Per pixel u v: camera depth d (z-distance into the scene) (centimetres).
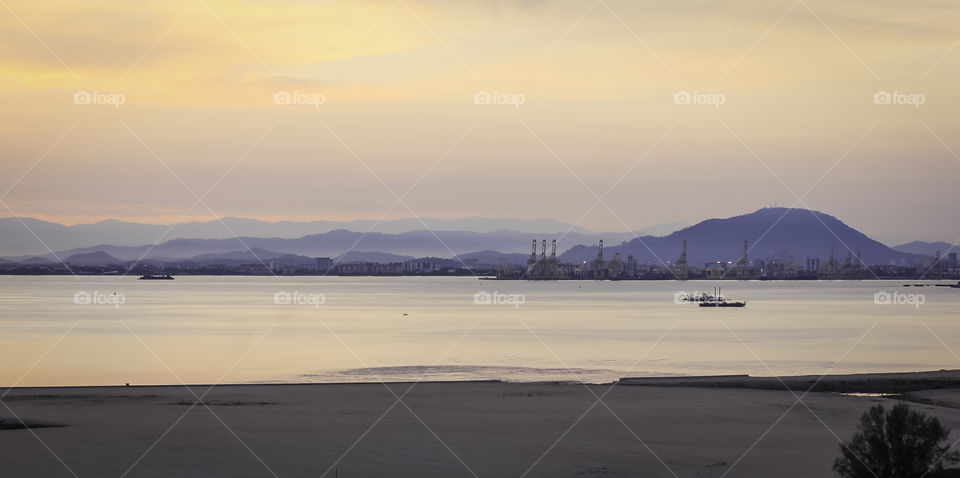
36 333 13225
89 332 13388
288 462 3853
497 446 4219
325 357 9844
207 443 4222
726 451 4141
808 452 4128
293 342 11844
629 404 5594
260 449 4103
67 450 4041
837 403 5722
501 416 5094
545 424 4834
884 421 3188
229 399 5769
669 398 5875
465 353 10312
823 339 12712
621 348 11019
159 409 5294
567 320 16850
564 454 4053
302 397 5847
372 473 3684
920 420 3134
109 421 4831
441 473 3694
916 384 6750
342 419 4944
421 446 4206
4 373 8462
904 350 11012
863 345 11706
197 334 13125
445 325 15262
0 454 3950
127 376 8212
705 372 8469
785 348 11175
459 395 5972
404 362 9269
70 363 9331
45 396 5888
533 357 9819
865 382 6762
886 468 3122
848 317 18325
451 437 4434
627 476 3656
